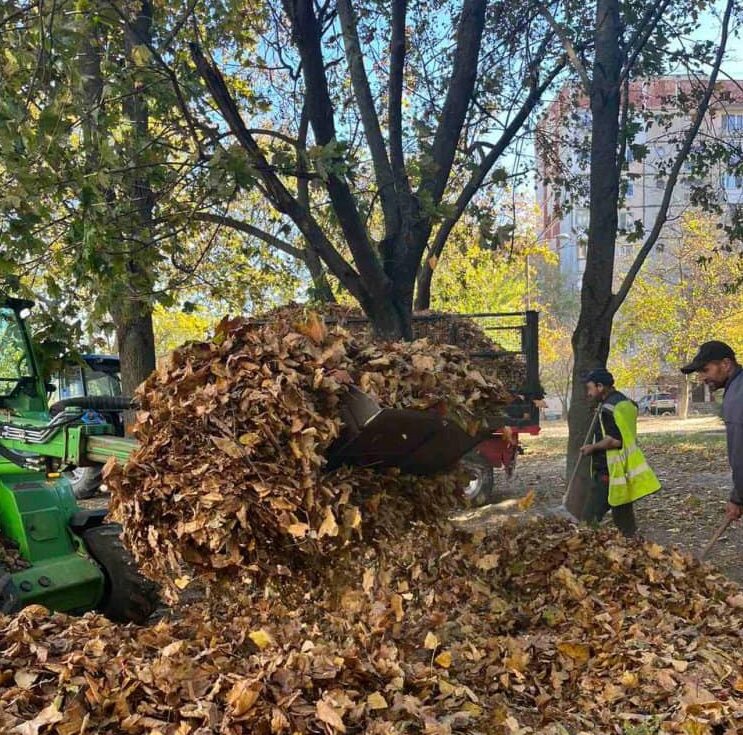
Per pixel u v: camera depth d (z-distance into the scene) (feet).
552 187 39.37
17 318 20.27
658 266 101.50
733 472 18.66
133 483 12.44
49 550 16.63
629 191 41.57
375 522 13.43
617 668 13.74
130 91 20.99
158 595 17.11
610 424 22.65
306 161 20.67
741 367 18.71
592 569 18.10
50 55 19.53
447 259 56.90
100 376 45.16
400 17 24.36
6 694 10.57
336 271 21.85
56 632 12.85
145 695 10.87
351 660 12.01
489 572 17.93
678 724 11.60
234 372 12.59
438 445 13.84
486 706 12.46
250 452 11.94
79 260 19.53
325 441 12.20
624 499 22.34
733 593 17.65
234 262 31.65
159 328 75.77
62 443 15.16
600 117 27.25
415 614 16.61
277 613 15.19
